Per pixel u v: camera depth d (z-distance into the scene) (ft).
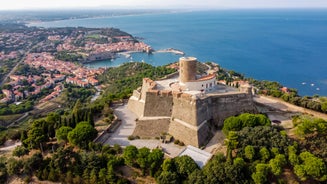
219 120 300.81
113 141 280.51
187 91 308.60
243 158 230.07
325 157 235.40
